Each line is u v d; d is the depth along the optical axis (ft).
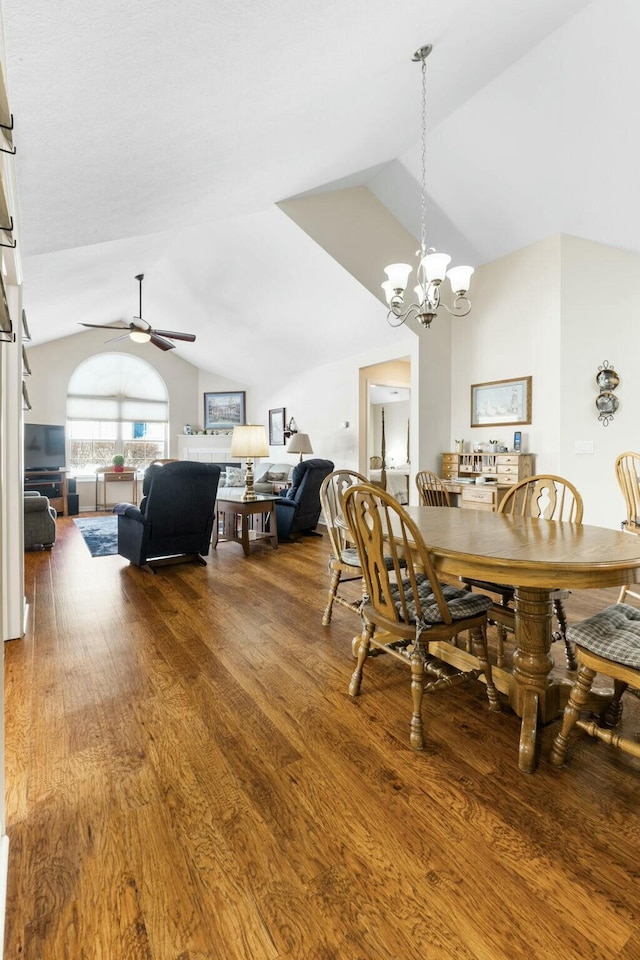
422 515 8.22
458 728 6.06
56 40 4.55
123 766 5.26
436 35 7.78
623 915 3.59
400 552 7.20
